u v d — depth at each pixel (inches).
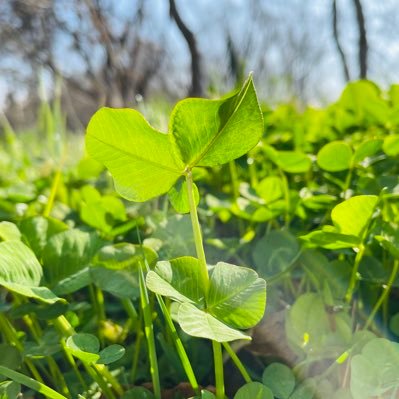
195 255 6.9
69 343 4.5
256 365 6.1
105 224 7.6
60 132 14.8
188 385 5.6
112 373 5.8
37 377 5.8
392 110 11.9
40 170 16.9
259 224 8.8
